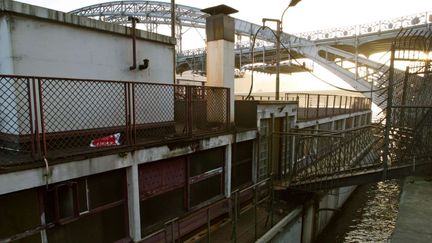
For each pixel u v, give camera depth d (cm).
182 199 722
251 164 965
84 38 570
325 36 3462
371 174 837
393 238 446
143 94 686
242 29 4062
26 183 411
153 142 601
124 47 648
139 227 589
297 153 976
